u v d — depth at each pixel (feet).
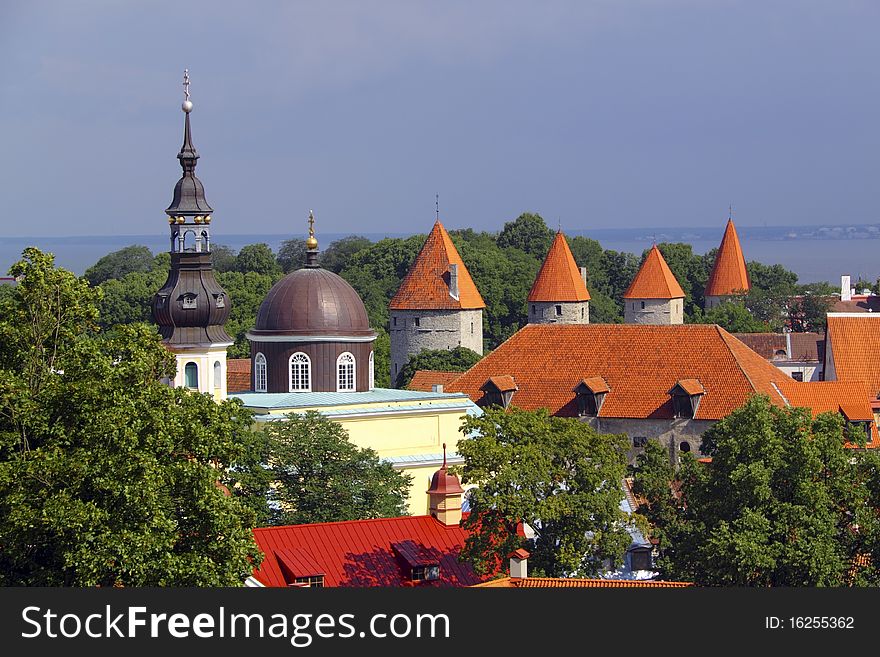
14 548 589.73
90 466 597.52
